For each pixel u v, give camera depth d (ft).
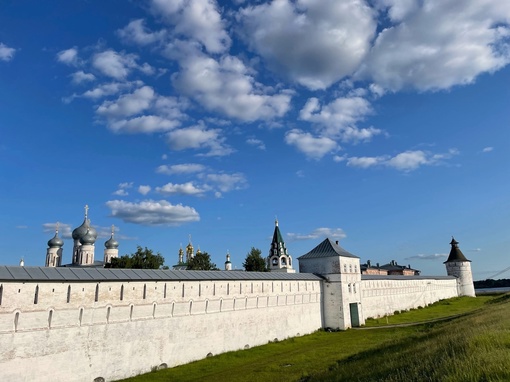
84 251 248.52
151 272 120.98
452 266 385.50
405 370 61.62
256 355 134.10
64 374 93.66
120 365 104.88
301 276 187.21
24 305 89.15
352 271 210.18
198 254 264.11
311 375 92.68
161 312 117.60
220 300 137.49
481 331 71.77
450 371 49.62
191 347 124.36
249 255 268.82
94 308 102.01
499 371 44.37
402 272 496.64
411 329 170.09
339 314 193.88
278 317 164.14
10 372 84.94
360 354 110.22
